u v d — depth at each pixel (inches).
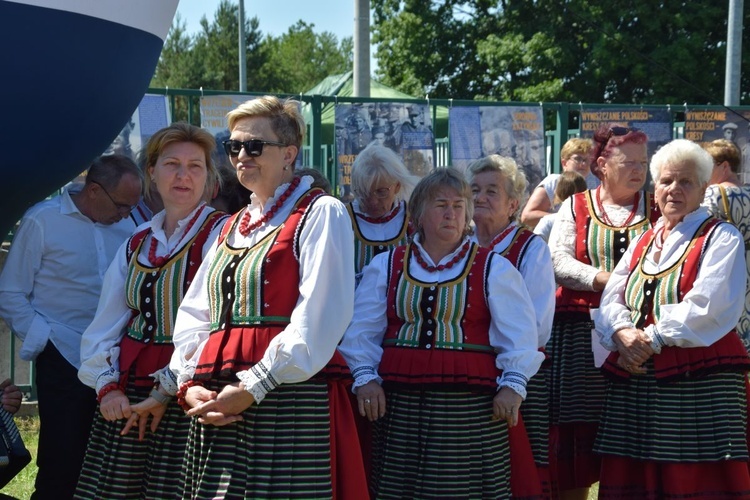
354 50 435.8
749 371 150.6
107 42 121.9
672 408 147.6
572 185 233.6
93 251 159.0
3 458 140.6
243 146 120.6
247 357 116.9
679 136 315.9
